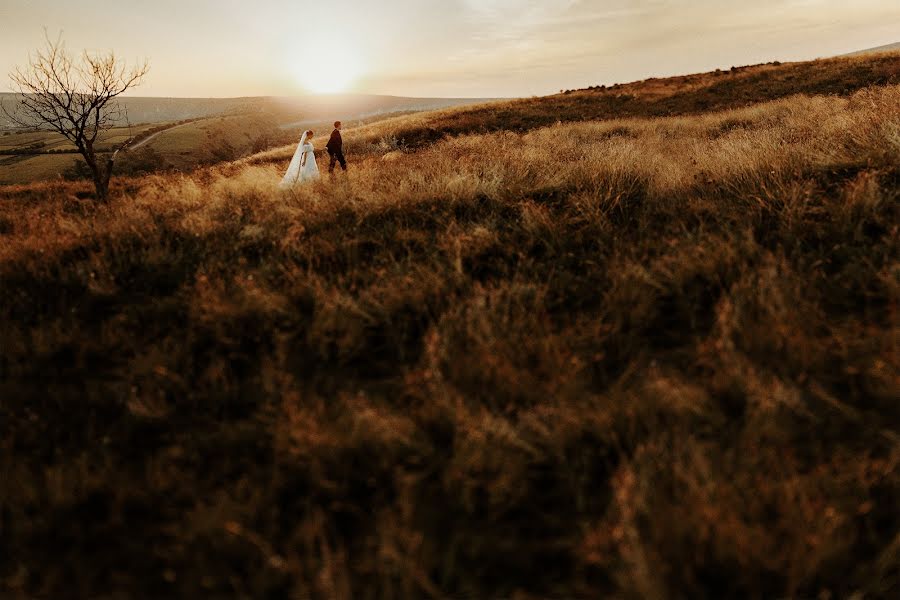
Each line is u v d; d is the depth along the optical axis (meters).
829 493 1.79
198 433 2.47
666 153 9.20
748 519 1.73
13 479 2.11
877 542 1.63
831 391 2.31
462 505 1.95
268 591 1.63
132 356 3.23
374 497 2.00
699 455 1.88
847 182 4.49
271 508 1.95
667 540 1.63
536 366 2.75
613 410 2.27
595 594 1.57
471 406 2.40
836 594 1.49
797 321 2.69
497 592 1.61
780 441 2.05
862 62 25.80
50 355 3.19
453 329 3.06
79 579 1.74
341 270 4.34
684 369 2.67
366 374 2.96
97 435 2.49
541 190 5.79
